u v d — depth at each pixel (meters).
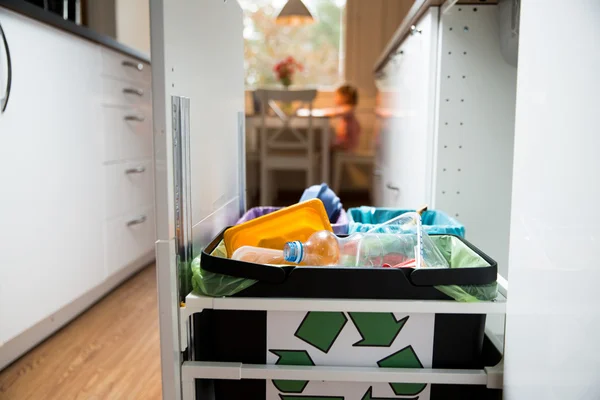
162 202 0.87
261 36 4.59
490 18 1.46
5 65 1.34
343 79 4.38
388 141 2.48
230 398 0.96
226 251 1.06
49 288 1.59
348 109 4.02
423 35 1.57
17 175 1.42
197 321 1.04
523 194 0.84
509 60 1.44
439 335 0.92
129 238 2.25
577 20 0.69
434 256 1.05
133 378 1.42
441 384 0.94
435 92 1.51
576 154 0.68
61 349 1.60
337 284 0.90
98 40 1.85
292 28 4.57
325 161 3.70
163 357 0.89
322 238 1.03
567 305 0.70
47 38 1.56
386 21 4.29
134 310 1.94
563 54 0.72
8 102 1.37
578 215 0.68
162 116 0.85
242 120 1.60
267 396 0.96
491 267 0.90
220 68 1.27
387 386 0.94
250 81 4.63
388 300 0.89
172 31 0.87
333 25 4.55
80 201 1.78
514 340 0.86
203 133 1.10
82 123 1.79
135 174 2.31
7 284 1.38
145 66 2.45
